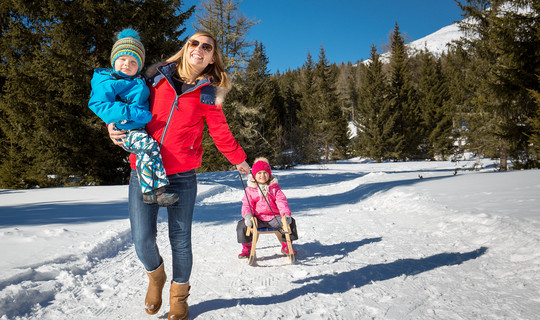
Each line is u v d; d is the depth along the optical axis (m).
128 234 4.93
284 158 38.31
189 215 2.36
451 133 43.84
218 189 13.52
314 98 56.53
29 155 16.64
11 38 16.41
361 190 10.91
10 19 16.23
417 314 2.31
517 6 13.12
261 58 44.38
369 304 2.52
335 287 2.93
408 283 2.90
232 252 4.30
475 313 2.25
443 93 46.69
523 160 15.22
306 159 46.38
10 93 15.90
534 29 12.41
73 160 15.95
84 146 15.59
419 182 9.93
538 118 12.12
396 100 46.78
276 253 4.18
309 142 46.16
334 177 23.14
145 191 2.05
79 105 15.16
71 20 14.12
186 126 2.23
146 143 2.10
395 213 6.57
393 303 2.51
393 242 4.36
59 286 2.97
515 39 12.94
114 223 5.39
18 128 16.44
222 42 29.31
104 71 2.18
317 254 4.08
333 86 54.94
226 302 2.69
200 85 2.23
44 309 2.56
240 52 29.75
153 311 2.40
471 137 20.62
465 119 20.20
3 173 17.39
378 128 45.44
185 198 2.30
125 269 3.62
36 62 14.87
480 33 17.02
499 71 13.98
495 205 5.37
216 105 2.38
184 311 2.37
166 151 2.20
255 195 3.90
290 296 2.76
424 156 48.12
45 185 17.44
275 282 3.12
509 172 10.04
